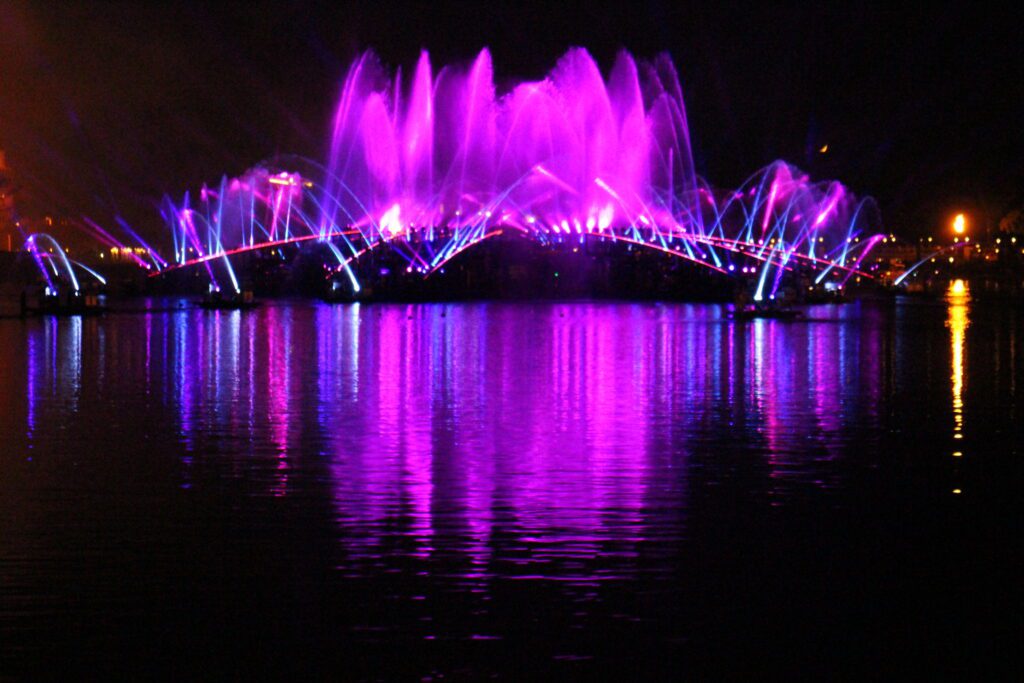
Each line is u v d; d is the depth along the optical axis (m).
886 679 9.18
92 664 9.41
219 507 14.77
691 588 11.37
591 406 25.50
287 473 17.12
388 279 111.81
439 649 9.76
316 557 12.44
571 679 9.17
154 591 11.20
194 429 21.59
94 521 13.98
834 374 33.41
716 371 34.41
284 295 123.38
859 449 19.52
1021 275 104.62
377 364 36.59
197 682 9.08
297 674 9.24
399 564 12.20
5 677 9.16
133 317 68.94
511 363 37.22
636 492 15.84
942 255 135.50
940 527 13.80
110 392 27.78
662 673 9.29
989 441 20.38
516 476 16.97
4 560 12.23
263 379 31.28
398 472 17.27
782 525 13.94
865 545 12.96
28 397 26.66
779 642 9.92
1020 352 42.03
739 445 19.94
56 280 120.12
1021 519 14.24
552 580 11.64
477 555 12.55
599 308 90.88
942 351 42.69
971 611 10.66
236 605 10.81
